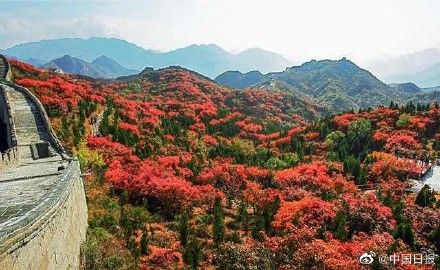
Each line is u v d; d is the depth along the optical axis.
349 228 43.59
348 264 33.75
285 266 35.25
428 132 81.19
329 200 50.09
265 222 45.41
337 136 83.25
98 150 56.78
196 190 53.16
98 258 26.83
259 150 81.88
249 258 37.00
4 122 49.84
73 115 63.03
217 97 154.25
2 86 54.00
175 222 46.34
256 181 60.50
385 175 63.66
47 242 15.27
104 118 68.44
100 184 47.69
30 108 48.88
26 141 40.06
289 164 70.50
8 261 11.54
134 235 40.47
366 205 46.03
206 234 44.56
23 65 81.25
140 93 138.38
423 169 66.50
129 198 49.94
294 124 144.62
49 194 18.66
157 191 50.59
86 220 32.34
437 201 52.06
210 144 83.62
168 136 77.56
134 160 58.25
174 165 61.97
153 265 35.34
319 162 67.94
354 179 62.31
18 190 22.69
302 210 45.66
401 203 48.28
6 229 12.36
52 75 85.44
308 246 36.38
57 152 37.03
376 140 78.38
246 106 154.50
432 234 41.09
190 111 107.75
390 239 39.19
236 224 47.38
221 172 60.44
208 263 38.12
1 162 28.69
